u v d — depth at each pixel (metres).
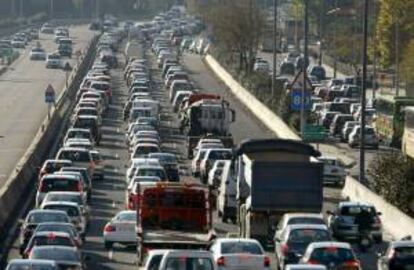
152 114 182.62
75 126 165.62
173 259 60.06
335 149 166.62
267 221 91.88
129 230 91.00
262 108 195.50
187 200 79.75
